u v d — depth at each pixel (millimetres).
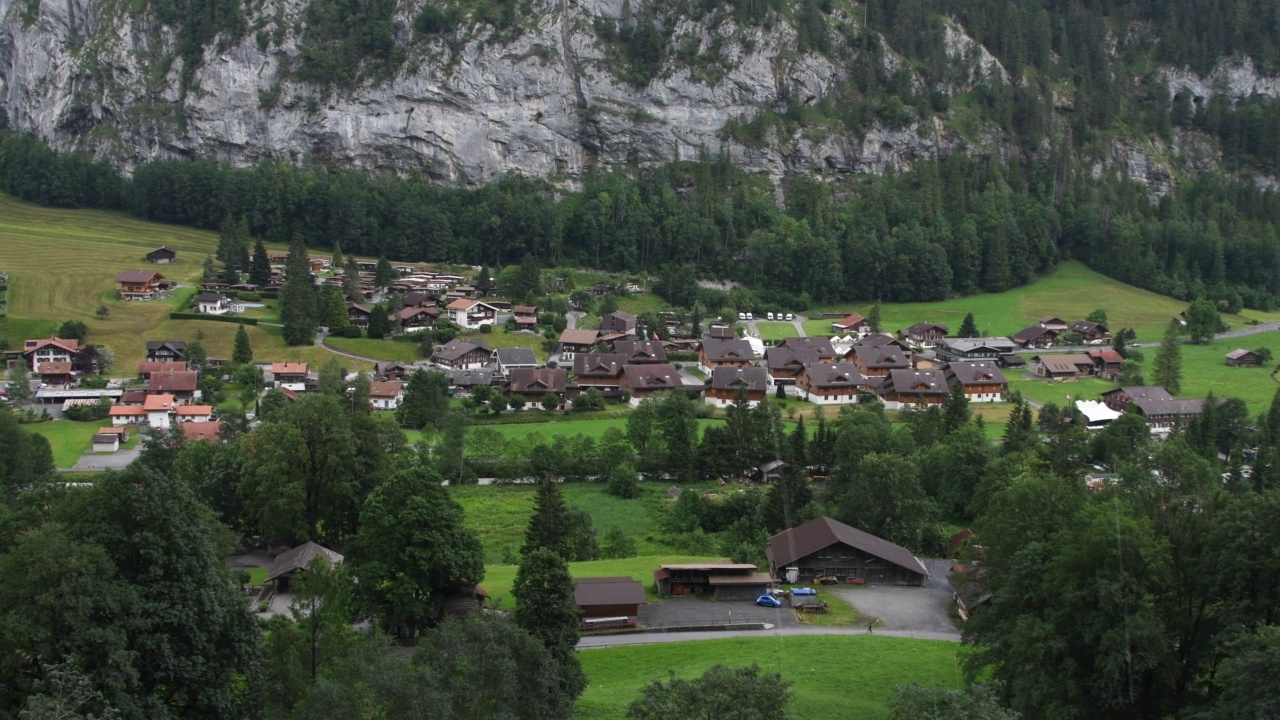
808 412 158000
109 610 43375
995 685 46656
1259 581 52500
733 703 40312
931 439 130125
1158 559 54406
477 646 44344
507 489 119688
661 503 115438
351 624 66688
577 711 55656
